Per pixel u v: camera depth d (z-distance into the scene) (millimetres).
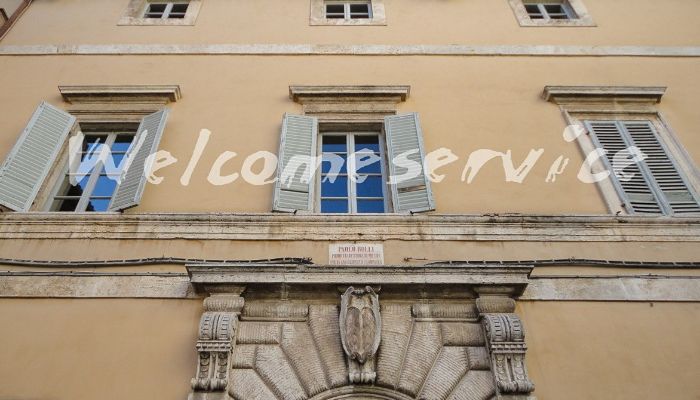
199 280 5168
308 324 5129
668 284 5555
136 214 5984
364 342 4863
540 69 8133
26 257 5707
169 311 5305
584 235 5945
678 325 5289
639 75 8102
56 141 6883
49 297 5402
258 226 5938
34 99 7645
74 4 9344
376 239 5883
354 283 5172
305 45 8469
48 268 5625
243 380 4801
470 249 5832
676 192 6504
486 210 6277
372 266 5234
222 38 8633
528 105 7566
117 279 5516
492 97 7676
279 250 5781
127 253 5746
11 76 7992
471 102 7602
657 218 6074
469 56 8312
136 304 5359
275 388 4766
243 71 8055
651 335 5215
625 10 9266
